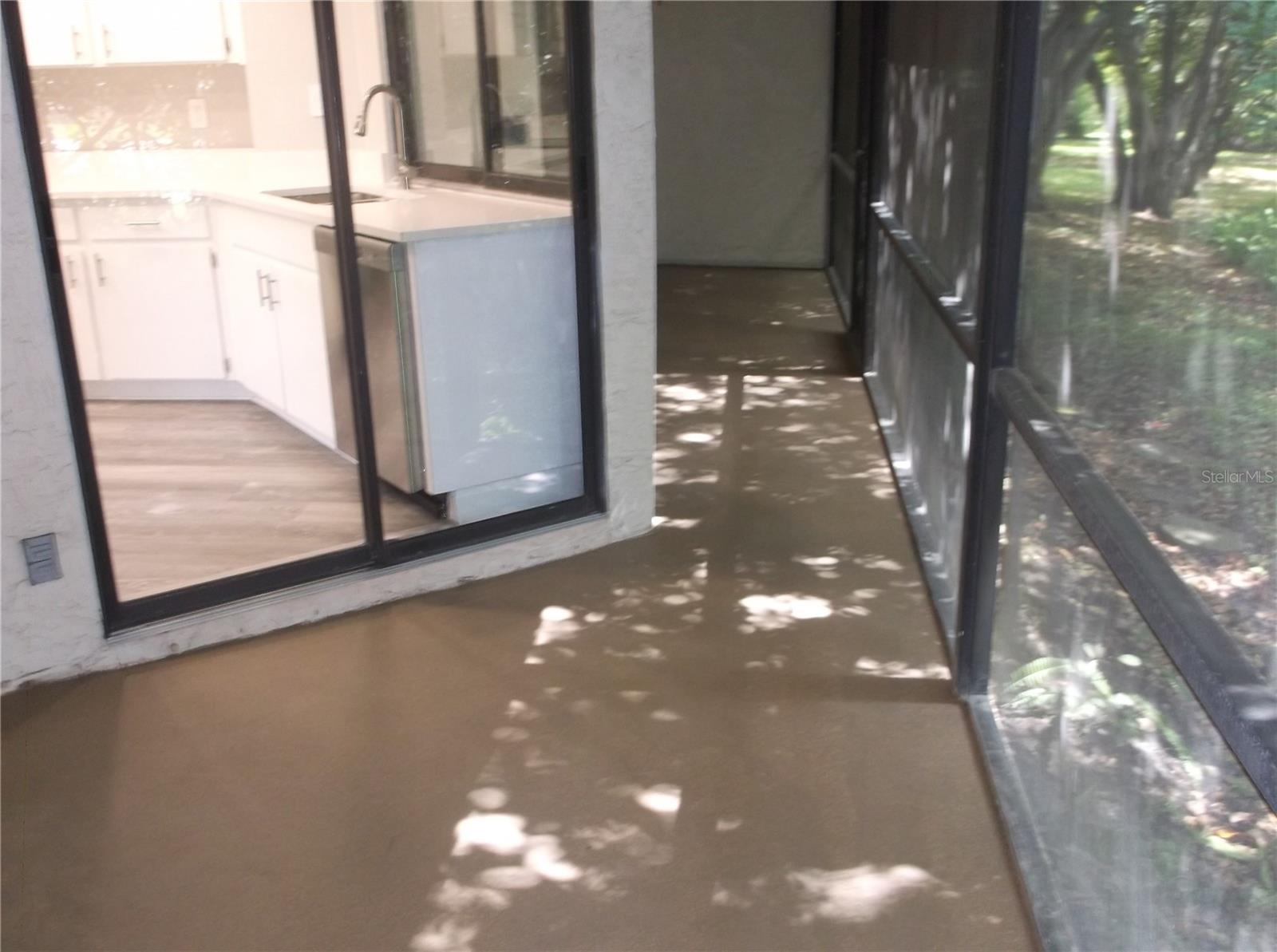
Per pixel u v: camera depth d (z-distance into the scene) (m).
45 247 2.80
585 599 3.57
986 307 2.66
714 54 8.90
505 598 3.59
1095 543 1.79
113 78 4.17
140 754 2.74
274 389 4.49
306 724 2.88
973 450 2.79
